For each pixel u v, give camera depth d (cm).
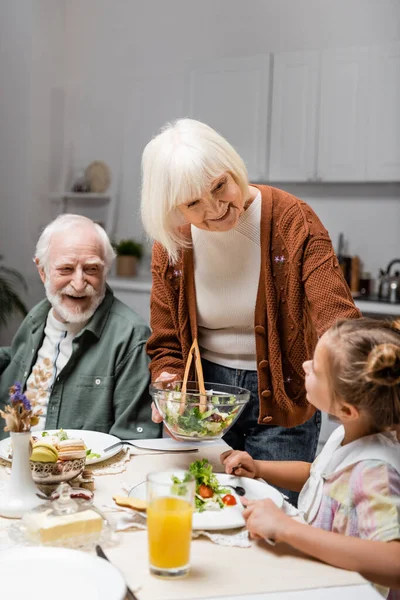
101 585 94
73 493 129
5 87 535
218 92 482
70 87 554
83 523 112
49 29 537
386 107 428
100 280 206
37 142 533
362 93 434
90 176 545
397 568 107
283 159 462
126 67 538
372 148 434
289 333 176
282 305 175
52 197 544
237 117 475
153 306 192
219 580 102
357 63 434
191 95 492
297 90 455
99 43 547
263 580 102
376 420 123
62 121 554
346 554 107
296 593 98
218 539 115
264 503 119
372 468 119
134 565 106
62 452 134
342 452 126
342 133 442
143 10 529
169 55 520
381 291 441
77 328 210
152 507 102
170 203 155
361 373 121
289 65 456
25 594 93
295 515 128
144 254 536
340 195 477
